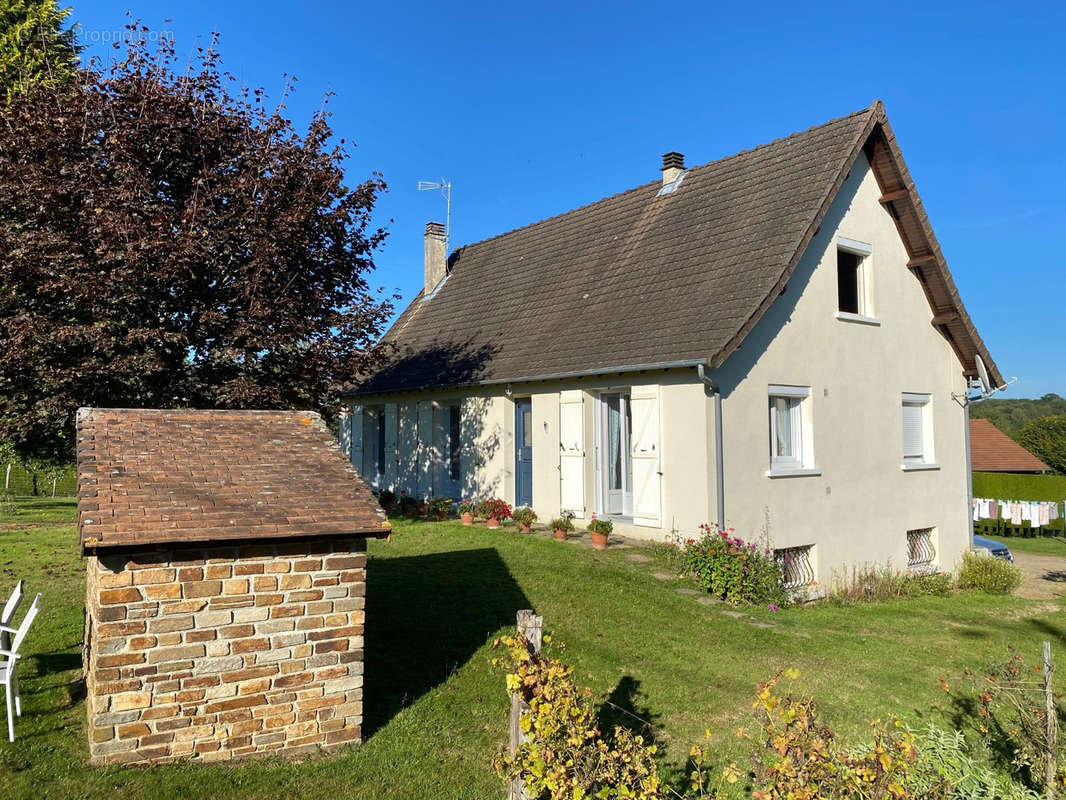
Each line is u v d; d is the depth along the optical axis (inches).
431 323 839.7
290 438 268.7
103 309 442.6
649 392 512.4
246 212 474.3
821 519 541.6
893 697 294.5
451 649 305.7
